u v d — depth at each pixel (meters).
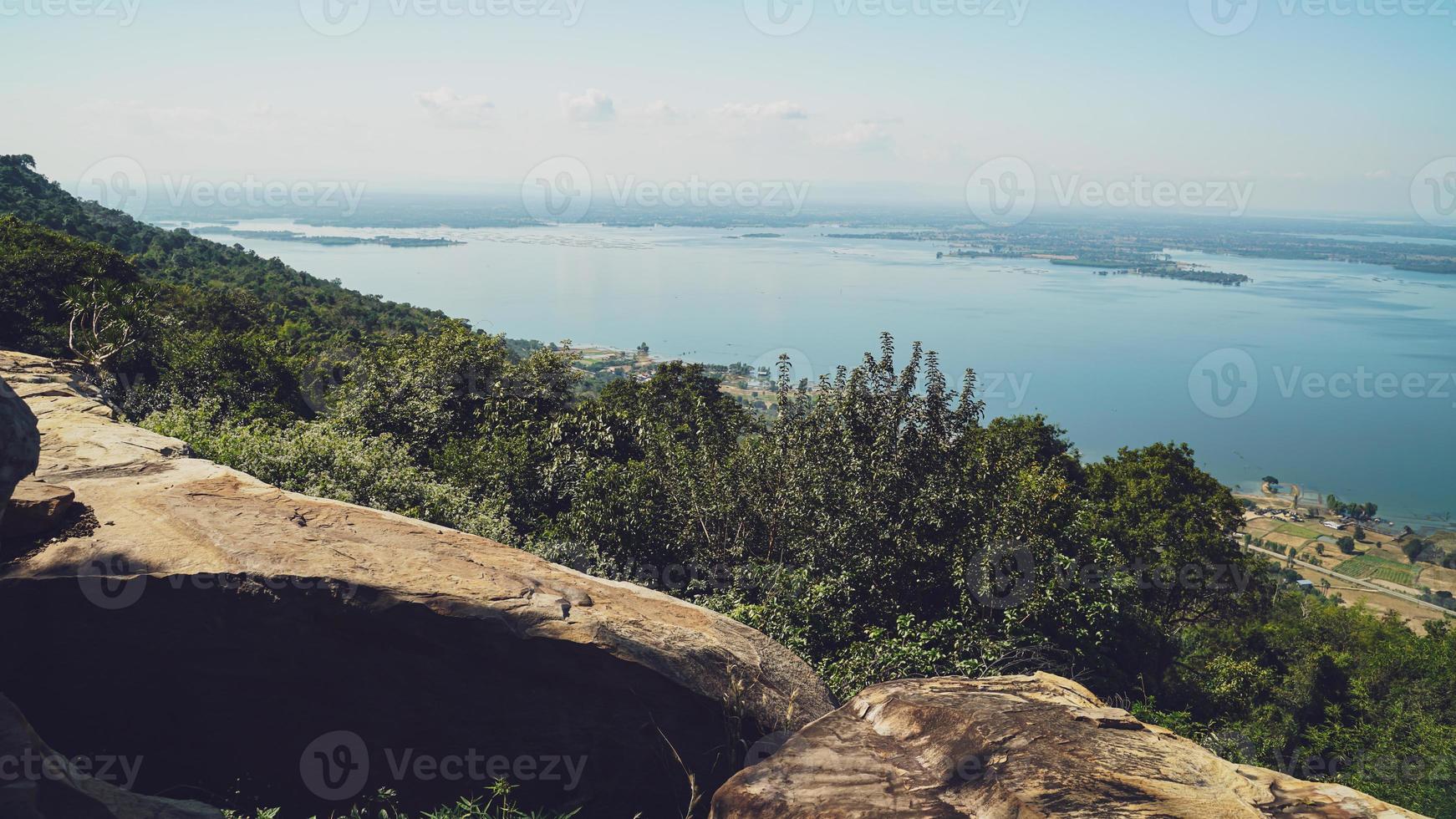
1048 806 2.62
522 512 14.88
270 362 29.59
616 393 32.62
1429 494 82.38
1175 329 138.88
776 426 12.17
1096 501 24.16
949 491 10.69
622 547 12.15
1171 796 2.71
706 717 4.49
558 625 4.47
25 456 3.69
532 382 21.06
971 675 8.62
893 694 3.48
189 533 4.64
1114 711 3.30
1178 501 23.33
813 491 10.70
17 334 24.28
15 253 26.23
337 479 10.34
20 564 4.18
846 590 9.74
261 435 10.51
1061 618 10.85
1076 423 90.44
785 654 5.09
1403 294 184.12
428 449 17.61
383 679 4.38
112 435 6.47
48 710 4.13
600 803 4.42
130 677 4.20
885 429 10.98
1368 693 17.67
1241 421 109.06
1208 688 17.22
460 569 4.79
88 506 4.87
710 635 4.86
